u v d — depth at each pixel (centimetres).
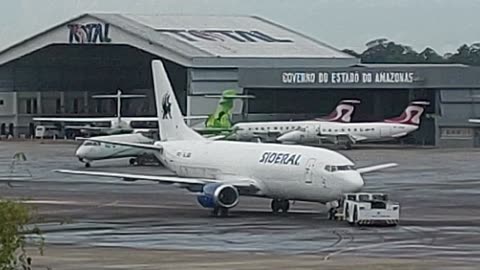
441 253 7206
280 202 10256
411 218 9731
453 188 13338
